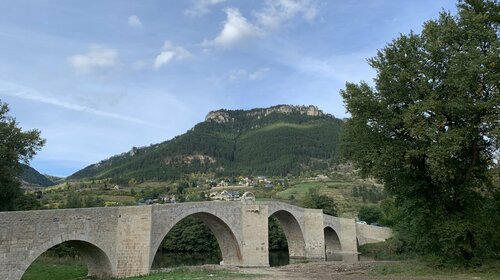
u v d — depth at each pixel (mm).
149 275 33719
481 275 26047
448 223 28047
